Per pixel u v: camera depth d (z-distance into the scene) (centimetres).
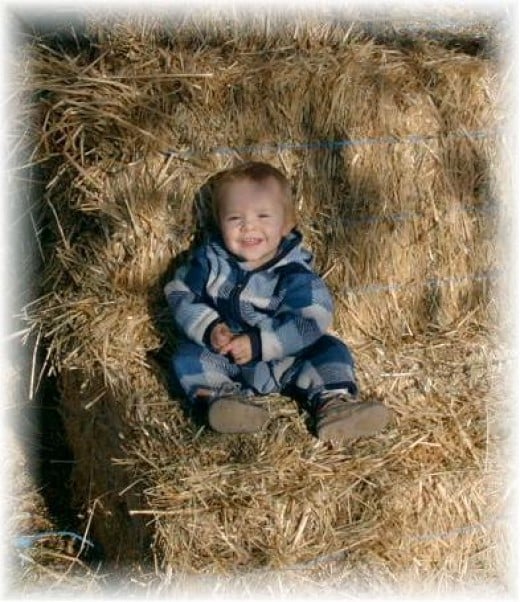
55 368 311
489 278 305
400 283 300
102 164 288
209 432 269
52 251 301
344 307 298
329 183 293
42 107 292
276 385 279
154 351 289
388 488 265
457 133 297
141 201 288
